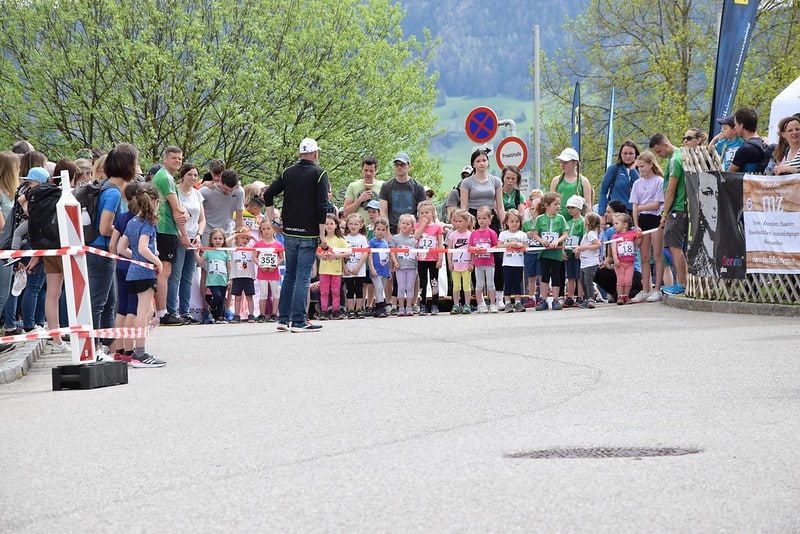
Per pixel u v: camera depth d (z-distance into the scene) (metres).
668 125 53.38
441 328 16.83
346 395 9.44
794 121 17.33
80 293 11.28
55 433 8.09
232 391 10.05
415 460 6.46
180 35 49.06
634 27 58.16
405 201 21.86
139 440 7.59
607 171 22.77
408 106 56.94
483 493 5.55
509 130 25.00
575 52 59.25
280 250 22.11
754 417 7.60
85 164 15.49
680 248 20.20
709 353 11.82
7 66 49.91
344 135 52.69
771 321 15.86
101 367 10.98
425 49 57.62
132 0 49.69
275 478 6.14
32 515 5.57
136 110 49.56
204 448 7.18
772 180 17.56
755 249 17.86
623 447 6.66
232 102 49.91
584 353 12.27
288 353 13.64
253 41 51.78
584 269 21.22
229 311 21.62
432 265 21.62
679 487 5.57
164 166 18.69
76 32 49.78
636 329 15.09
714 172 18.55
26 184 14.86
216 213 21.59
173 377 11.55
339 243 21.59
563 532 4.81
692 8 56.72
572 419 7.79
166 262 18.28
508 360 11.86
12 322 15.80
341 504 5.45
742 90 52.16
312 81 52.75
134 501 5.75
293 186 17.09
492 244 21.16
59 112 49.81
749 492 5.43
